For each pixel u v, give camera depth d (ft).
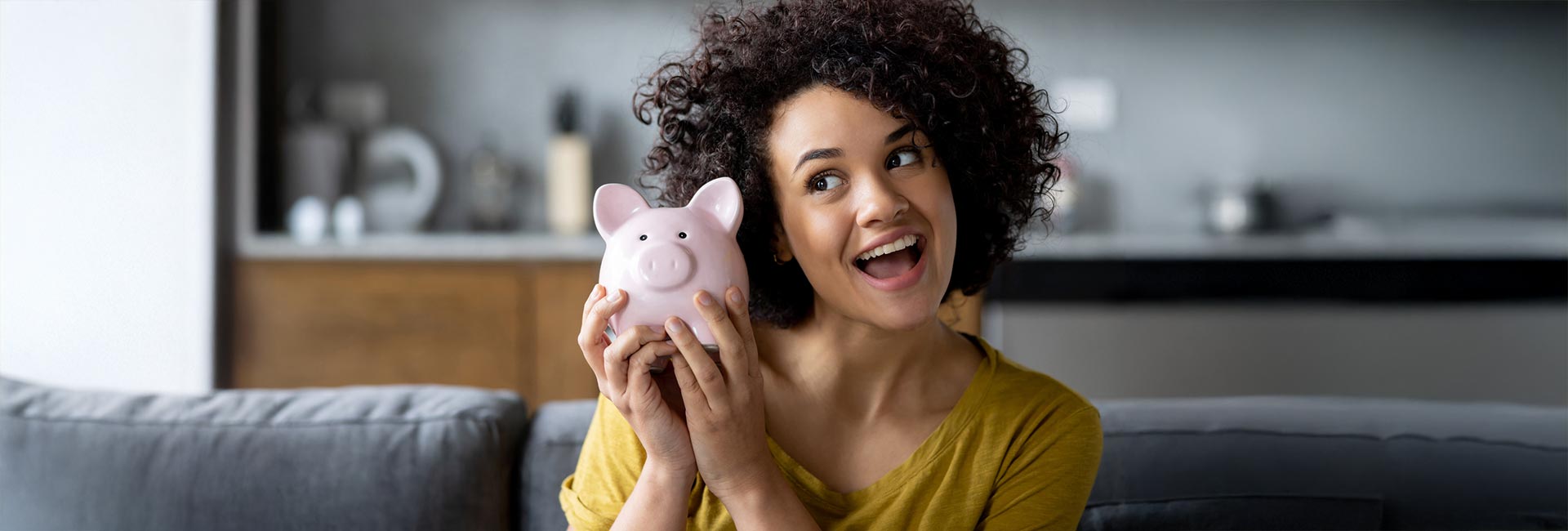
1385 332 8.63
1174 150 10.21
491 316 8.34
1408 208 10.23
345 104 9.62
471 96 9.94
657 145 2.96
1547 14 10.11
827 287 2.50
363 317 8.31
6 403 3.42
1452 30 10.15
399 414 3.41
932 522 2.68
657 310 2.32
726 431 2.39
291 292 8.29
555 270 8.34
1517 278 8.63
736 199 2.42
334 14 9.78
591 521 2.71
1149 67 10.17
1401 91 10.18
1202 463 3.36
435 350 8.34
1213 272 8.59
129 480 3.26
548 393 8.36
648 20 9.97
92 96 7.20
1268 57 10.16
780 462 2.71
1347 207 10.23
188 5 7.54
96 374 7.20
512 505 3.44
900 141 2.44
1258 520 3.26
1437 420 3.50
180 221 7.62
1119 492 3.34
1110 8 10.12
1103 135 10.18
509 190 9.80
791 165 2.48
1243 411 3.59
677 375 2.36
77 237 7.13
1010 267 8.54
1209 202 10.21
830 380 2.75
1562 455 3.32
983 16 10.14
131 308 7.37
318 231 8.75
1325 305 8.62
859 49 2.48
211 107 7.77
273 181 9.30
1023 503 2.70
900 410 2.78
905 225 2.41
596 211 2.43
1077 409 2.83
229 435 3.33
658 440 2.45
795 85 2.50
